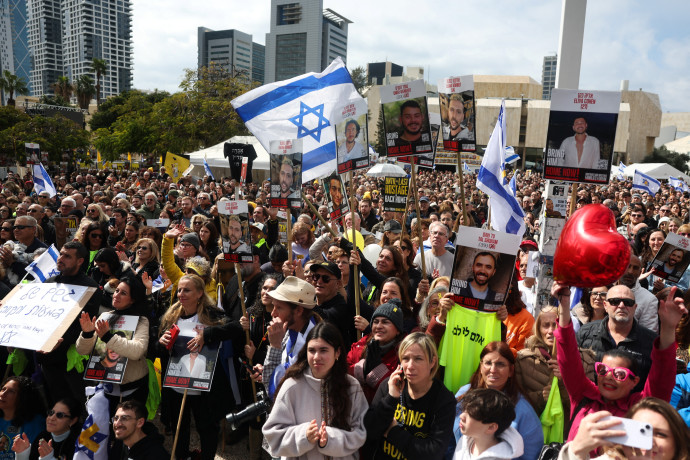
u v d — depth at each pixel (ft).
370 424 9.50
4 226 22.86
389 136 14.26
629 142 290.56
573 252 8.10
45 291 14.64
